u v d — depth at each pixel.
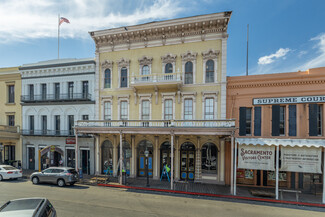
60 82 19.31
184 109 16.11
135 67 17.36
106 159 17.69
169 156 16.27
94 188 13.48
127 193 12.39
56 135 18.44
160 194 12.32
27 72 20.23
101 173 17.61
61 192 12.31
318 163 11.37
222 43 15.41
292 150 11.94
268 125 14.61
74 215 8.66
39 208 5.98
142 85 15.99
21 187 13.42
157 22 16.36
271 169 12.10
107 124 16.14
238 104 15.30
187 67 16.30
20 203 6.27
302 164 11.68
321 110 13.94
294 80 14.20
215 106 15.42
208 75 15.82
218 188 13.72
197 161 15.42
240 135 15.02
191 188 13.59
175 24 15.96
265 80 14.76
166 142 16.33
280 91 14.52
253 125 14.91
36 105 20.00
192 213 9.26
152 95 16.75
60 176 13.77
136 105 17.05
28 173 17.80
